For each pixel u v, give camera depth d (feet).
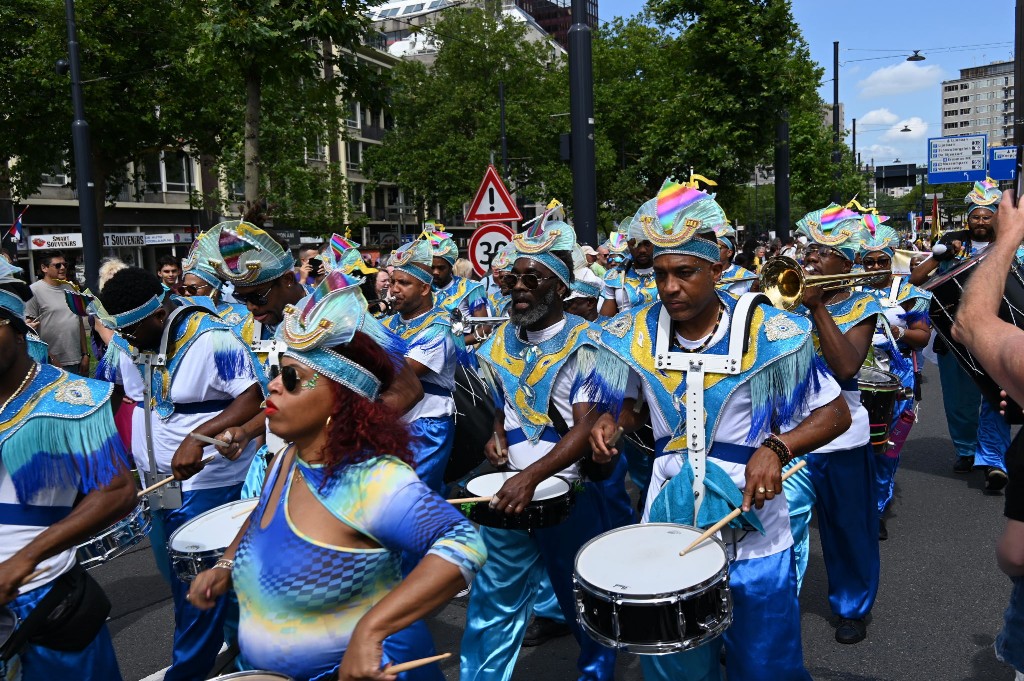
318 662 6.73
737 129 52.90
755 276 17.43
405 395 9.15
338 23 27.17
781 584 9.08
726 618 8.24
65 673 8.79
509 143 115.85
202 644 11.55
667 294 8.92
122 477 8.50
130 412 13.85
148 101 61.77
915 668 13.01
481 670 11.84
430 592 6.10
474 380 17.78
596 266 28.55
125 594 16.94
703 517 9.00
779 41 52.31
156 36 60.59
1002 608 14.93
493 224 29.60
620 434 9.78
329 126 71.36
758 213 232.73
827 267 14.76
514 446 12.49
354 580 6.66
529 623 14.48
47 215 97.35
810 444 8.77
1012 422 10.74
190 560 9.86
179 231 116.47
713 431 9.08
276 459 7.45
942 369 23.30
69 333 28.02
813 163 92.58
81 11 56.18
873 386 14.32
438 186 117.08
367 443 6.66
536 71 123.34
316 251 32.42
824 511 14.03
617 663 13.67
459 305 24.35
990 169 40.24
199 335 12.42
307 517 6.70
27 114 58.59
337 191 93.71
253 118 28.91
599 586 8.03
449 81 121.29
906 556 17.57
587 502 11.89
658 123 56.59
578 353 11.75
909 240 70.28
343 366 6.59
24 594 8.40
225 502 12.81
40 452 8.15
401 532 6.48
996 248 7.07
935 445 26.61
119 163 69.00
